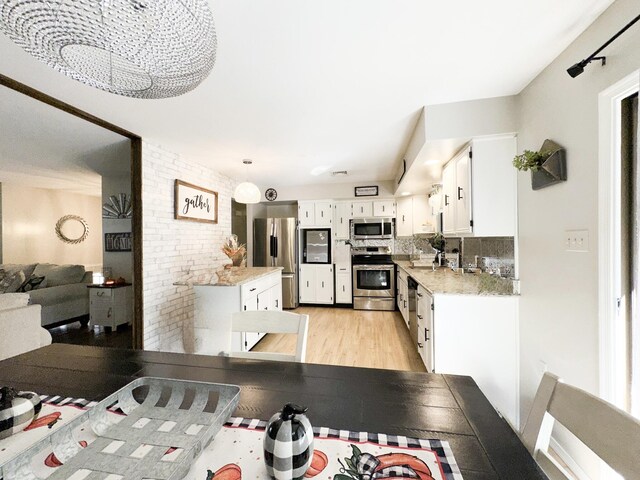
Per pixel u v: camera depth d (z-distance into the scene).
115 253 4.51
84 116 2.16
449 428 0.73
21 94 1.92
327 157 3.48
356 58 1.55
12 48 1.39
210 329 2.80
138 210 2.71
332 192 5.21
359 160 3.67
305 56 1.53
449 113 2.08
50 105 2.02
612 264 1.25
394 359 2.93
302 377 1.03
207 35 0.82
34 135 2.70
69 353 1.26
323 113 2.24
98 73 0.97
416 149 2.53
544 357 1.72
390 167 4.07
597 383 1.31
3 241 5.00
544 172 1.66
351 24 1.30
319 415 0.79
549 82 1.63
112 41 0.75
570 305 1.49
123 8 0.68
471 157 2.12
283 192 5.38
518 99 1.96
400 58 1.56
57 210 5.76
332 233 5.27
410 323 3.34
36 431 0.75
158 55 0.82
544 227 1.71
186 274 3.41
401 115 2.30
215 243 4.08
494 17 1.27
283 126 2.49
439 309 2.11
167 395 0.89
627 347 1.24
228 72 1.67
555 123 1.58
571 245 1.48
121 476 0.58
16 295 2.32
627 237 1.24
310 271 5.35
